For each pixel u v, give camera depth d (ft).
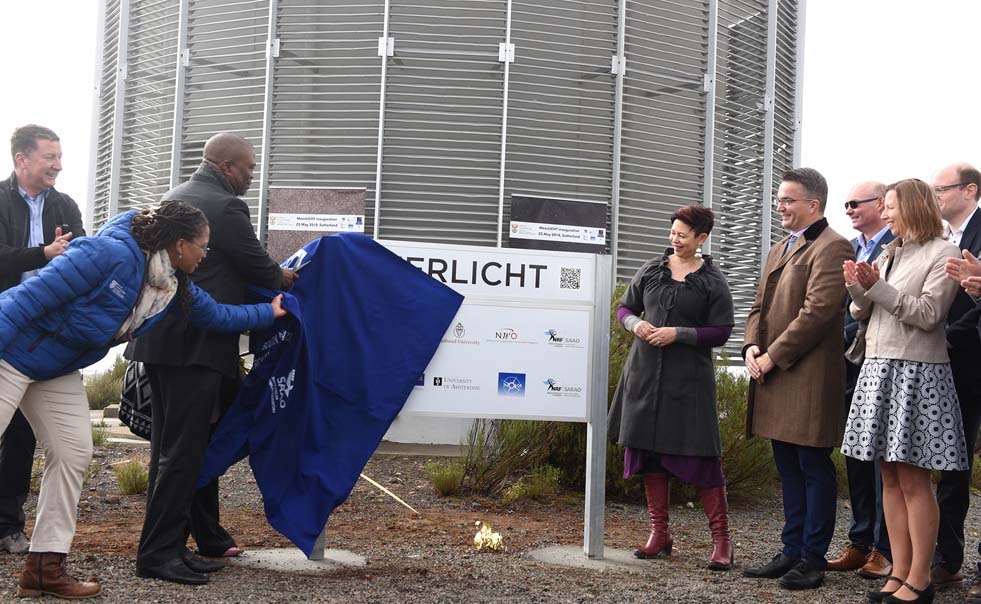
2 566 13.50
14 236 15.02
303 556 14.93
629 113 30.63
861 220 17.89
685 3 32.27
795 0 38.09
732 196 33.96
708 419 15.70
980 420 15.12
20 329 11.10
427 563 14.78
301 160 29.99
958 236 15.46
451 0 29.96
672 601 12.71
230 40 31.09
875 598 13.37
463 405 15.60
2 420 11.09
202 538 14.55
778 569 14.93
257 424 14.24
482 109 29.94
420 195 29.66
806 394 14.75
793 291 15.35
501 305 15.83
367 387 14.66
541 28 30.42
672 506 22.44
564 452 23.44
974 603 13.28
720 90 33.45
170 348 12.81
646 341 15.99
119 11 34.58
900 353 13.11
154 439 13.50
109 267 11.26
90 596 11.57
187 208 11.84
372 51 29.84
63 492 11.68
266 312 13.34
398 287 15.24
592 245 29.99
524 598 12.51
